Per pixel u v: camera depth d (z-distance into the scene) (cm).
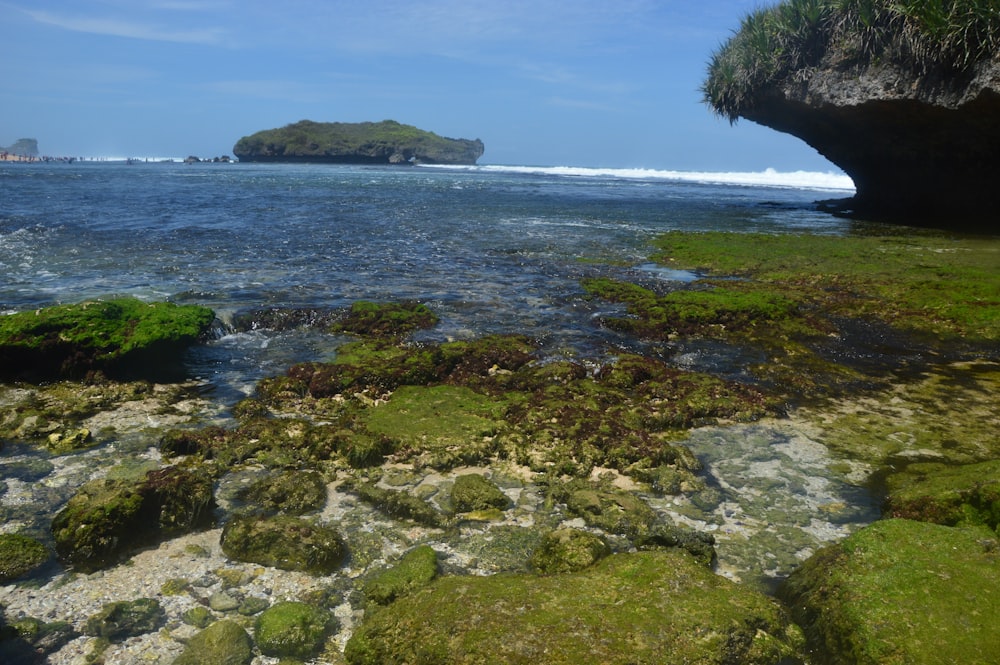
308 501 583
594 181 6247
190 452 674
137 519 520
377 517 570
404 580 471
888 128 2411
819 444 723
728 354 1020
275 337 1046
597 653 379
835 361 995
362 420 736
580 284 1438
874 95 2233
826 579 448
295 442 689
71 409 765
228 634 418
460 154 13450
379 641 411
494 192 4138
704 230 2245
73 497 557
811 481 643
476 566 503
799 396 861
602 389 838
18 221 2155
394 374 852
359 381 838
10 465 635
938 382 912
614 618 406
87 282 1334
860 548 463
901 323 1165
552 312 1226
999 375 938
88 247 1733
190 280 1385
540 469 658
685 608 418
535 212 2844
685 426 766
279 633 419
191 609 449
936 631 389
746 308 1182
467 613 412
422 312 1156
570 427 726
